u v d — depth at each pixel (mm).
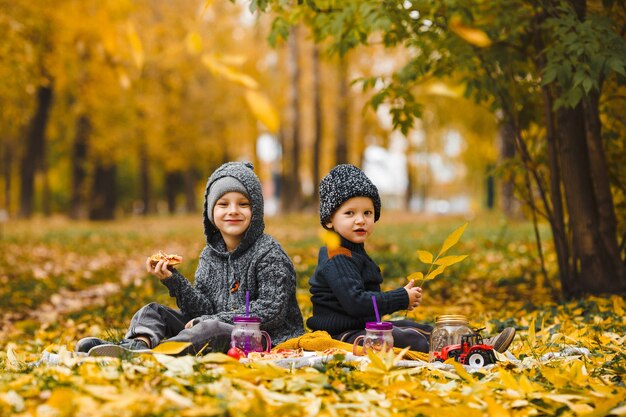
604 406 3543
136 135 35000
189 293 5277
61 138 43094
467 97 8438
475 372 4559
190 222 33719
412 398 3994
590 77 6516
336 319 5301
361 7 7398
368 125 40156
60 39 17453
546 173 9336
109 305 9898
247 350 4824
